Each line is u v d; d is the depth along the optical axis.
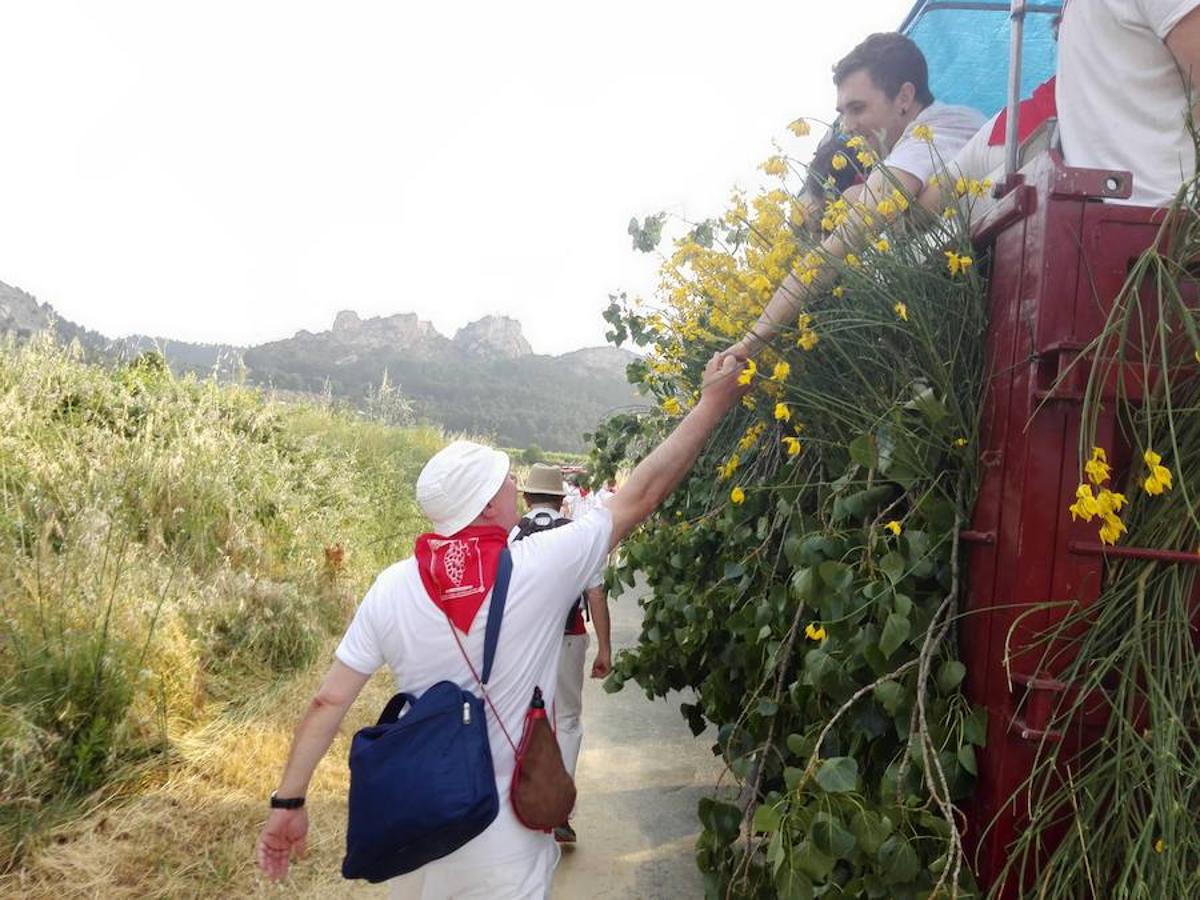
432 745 2.00
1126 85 2.08
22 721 3.51
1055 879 1.80
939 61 4.11
